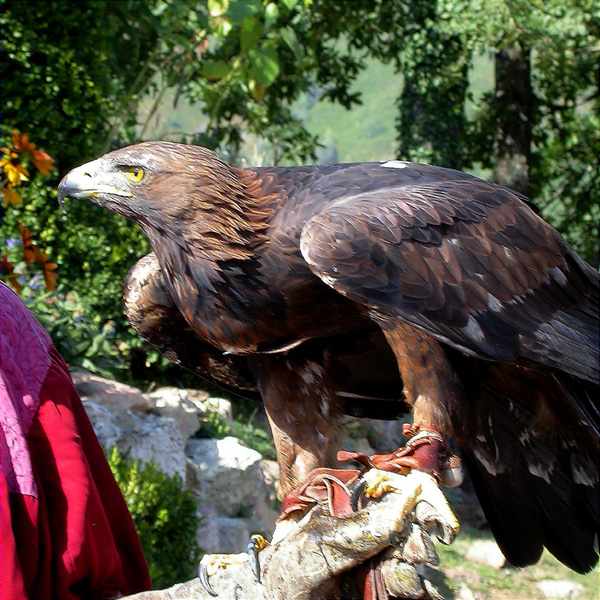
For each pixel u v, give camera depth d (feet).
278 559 9.05
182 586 9.52
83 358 26.89
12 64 29.32
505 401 11.03
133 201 10.14
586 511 11.41
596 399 11.04
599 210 52.13
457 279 10.09
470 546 28.22
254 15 20.68
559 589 26.02
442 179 10.88
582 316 11.05
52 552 10.27
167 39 28.12
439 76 45.24
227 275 10.18
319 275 9.73
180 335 11.87
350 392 11.34
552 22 38.34
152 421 24.22
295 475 11.24
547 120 50.55
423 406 9.97
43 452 10.46
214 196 10.07
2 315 10.57
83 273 30.53
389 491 8.98
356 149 112.06
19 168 19.03
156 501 19.94
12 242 26.55
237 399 33.37
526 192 48.44
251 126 40.73
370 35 45.70
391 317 9.95
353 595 9.12
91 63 30.37
